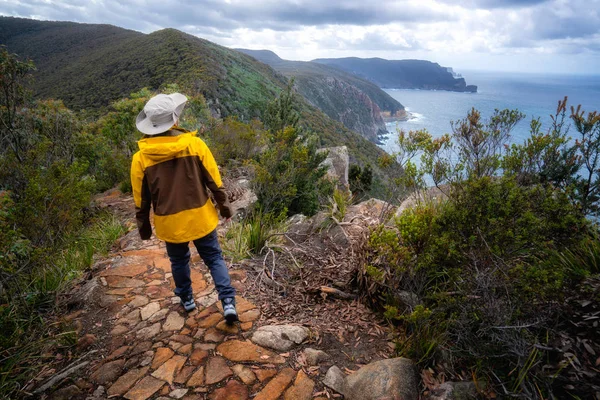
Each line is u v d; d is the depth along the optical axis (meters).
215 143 9.34
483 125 3.62
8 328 2.64
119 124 10.84
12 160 4.48
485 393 2.02
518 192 2.45
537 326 2.17
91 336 2.70
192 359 2.44
